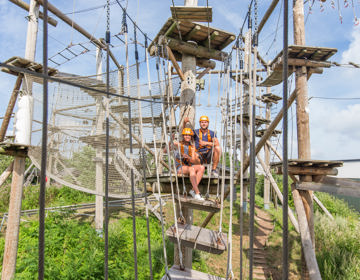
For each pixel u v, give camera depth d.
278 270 9.60
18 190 6.18
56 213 9.22
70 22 8.57
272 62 7.34
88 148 6.61
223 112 3.86
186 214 5.48
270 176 12.16
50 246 7.36
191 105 5.85
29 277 6.01
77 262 6.72
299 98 6.74
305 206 6.22
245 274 9.64
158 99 6.65
